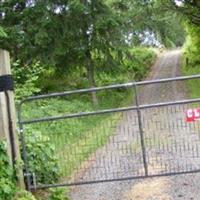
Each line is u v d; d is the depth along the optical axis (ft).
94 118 48.21
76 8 76.95
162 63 157.79
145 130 32.99
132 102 84.58
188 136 30.63
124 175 27.40
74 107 72.90
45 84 89.25
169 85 97.76
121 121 36.45
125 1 89.97
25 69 61.31
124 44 85.15
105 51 84.64
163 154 30.89
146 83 23.50
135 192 24.32
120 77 95.40
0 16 81.97
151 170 27.78
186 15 98.53
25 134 25.18
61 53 79.41
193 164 28.09
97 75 87.51
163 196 23.32
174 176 26.43
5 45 78.84
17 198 21.58
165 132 32.30
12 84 23.21
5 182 21.56
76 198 24.13
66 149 30.07
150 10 92.48
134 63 95.76
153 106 23.95
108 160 30.83
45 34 77.00
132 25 89.76
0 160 21.98
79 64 85.61
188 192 23.53
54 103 69.51
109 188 25.35
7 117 23.04
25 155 24.06
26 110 56.08
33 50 79.20
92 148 33.53
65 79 91.71
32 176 24.21
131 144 32.81
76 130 36.09
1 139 22.66
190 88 87.97
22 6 81.76
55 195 23.70
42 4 78.43
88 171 28.68
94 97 84.02
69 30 79.71
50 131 33.45
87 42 82.89
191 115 24.52
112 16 81.00
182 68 134.72
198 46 122.11
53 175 26.22
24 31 79.41
